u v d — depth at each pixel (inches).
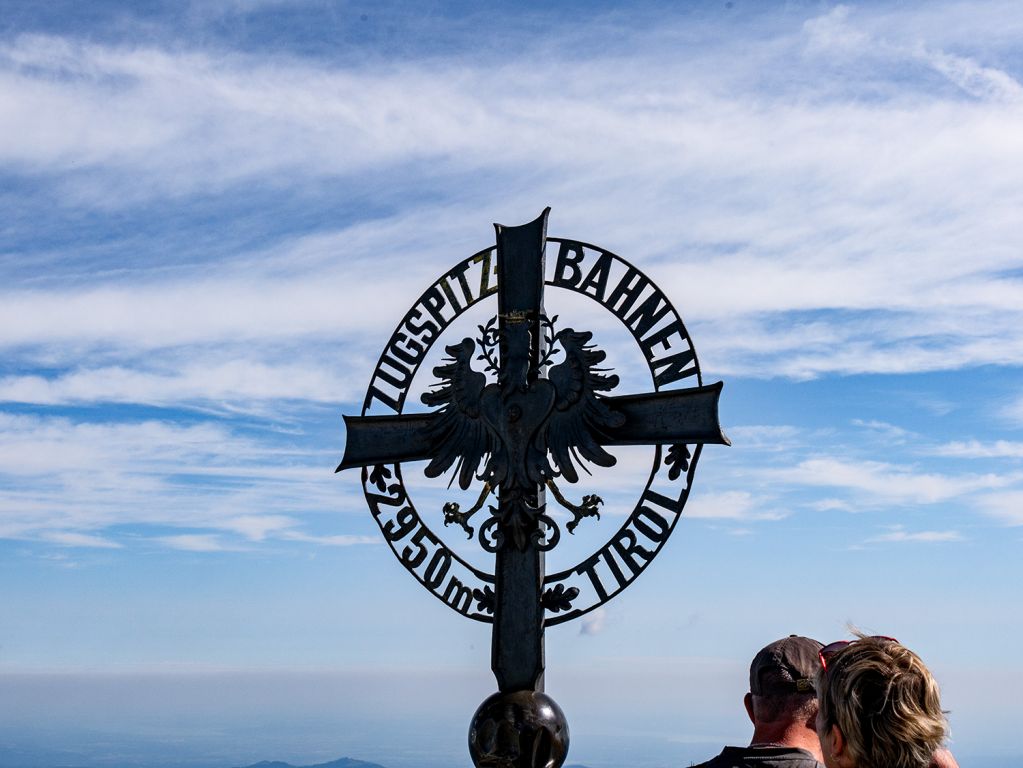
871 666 173.9
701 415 357.1
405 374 401.1
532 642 367.2
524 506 370.0
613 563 362.6
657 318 369.1
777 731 248.5
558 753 359.9
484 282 395.9
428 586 384.8
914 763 168.6
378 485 397.1
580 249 382.9
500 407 376.8
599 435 366.6
